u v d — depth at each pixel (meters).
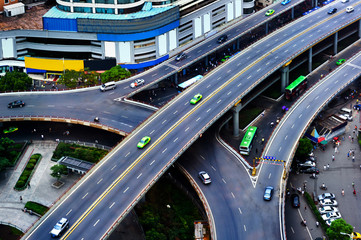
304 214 184.62
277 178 184.00
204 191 180.38
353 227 178.38
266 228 163.75
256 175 186.38
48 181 196.62
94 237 153.12
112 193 169.00
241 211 170.88
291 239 174.50
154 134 196.00
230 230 163.50
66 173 199.00
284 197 175.00
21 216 181.62
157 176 175.12
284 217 173.38
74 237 153.38
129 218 179.50
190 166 193.50
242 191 179.38
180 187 196.25
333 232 166.50
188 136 193.62
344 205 188.25
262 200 174.75
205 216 181.50
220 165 193.50
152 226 175.50
